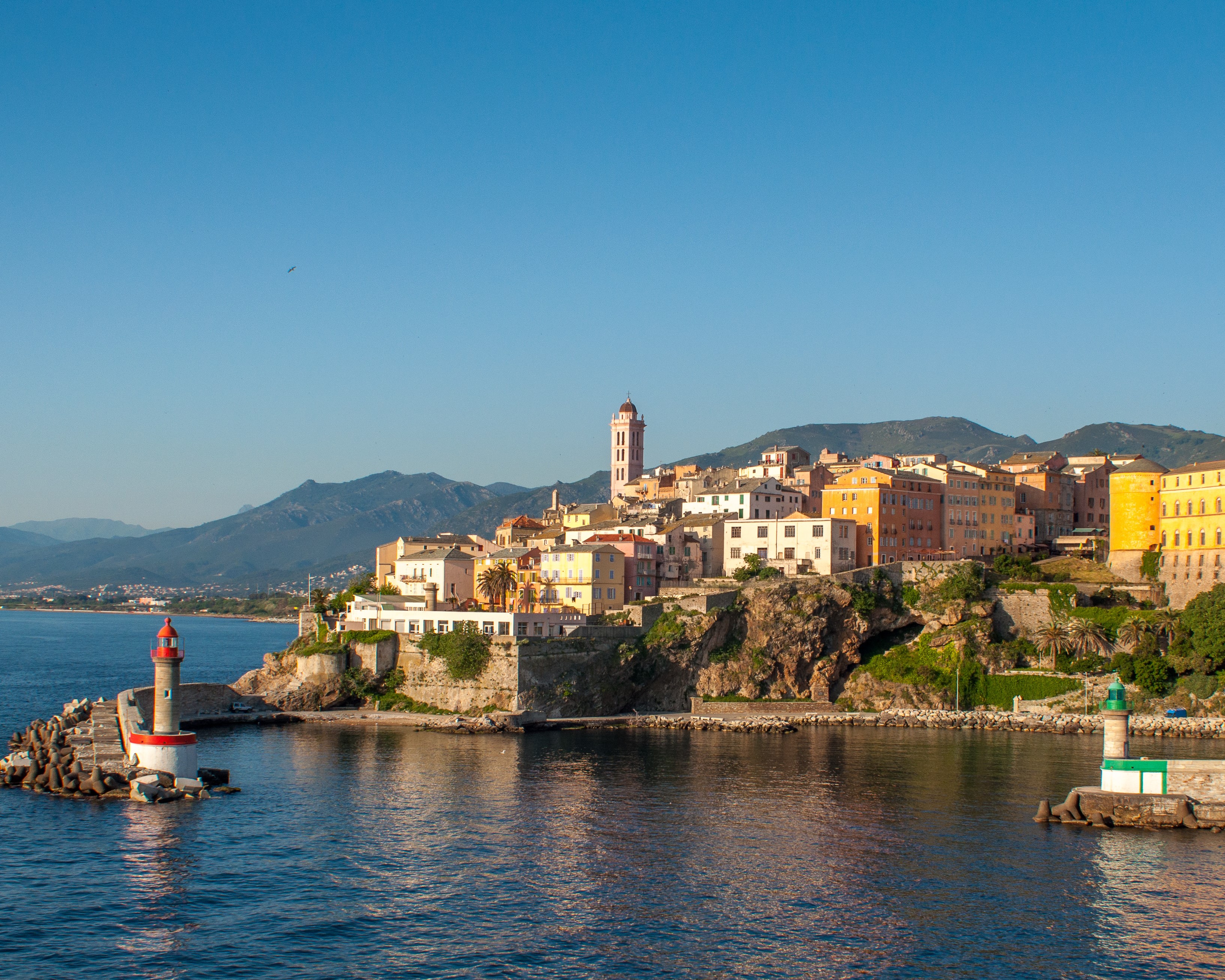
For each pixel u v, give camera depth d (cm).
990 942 9362
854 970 8806
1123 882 10781
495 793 14525
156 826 12562
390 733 19712
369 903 10144
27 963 8794
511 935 9425
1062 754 17862
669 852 11794
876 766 16625
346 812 13350
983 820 13175
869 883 10788
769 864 11381
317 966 8781
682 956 9038
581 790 14762
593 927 9612
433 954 9019
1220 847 11938
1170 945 9300
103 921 9650
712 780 15488
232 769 15962
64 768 14412
